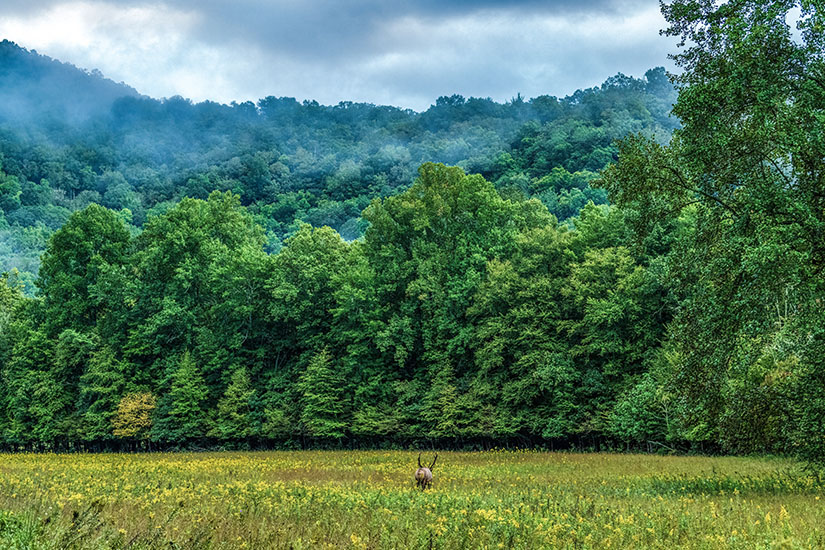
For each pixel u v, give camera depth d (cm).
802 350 2234
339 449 6494
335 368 6575
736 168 2222
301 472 3353
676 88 2366
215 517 1395
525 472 3312
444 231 6644
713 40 2278
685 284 2506
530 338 5681
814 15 2083
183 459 4962
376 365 6525
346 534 1303
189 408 6756
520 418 5606
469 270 6200
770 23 2130
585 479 2833
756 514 1567
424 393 6244
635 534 1276
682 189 2523
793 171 2161
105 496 1975
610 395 5450
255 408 6756
